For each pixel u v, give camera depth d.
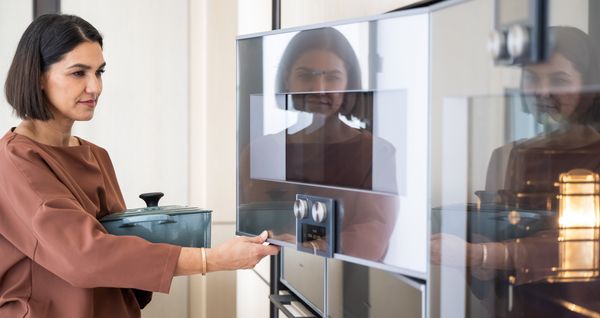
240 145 1.54
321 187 1.31
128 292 1.66
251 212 1.52
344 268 1.51
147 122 3.40
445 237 1.08
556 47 0.91
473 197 1.04
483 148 1.01
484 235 1.05
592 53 0.89
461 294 1.08
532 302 0.99
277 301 1.85
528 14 0.93
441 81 1.05
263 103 1.45
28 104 1.55
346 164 1.25
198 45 3.42
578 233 0.92
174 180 3.43
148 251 1.48
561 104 0.91
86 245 1.44
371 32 1.17
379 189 1.18
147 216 1.60
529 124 0.95
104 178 1.75
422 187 1.09
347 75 1.23
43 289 1.53
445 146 1.05
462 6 1.01
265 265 2.48
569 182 0.92
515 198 0.99
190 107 3.44
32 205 1.46
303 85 1.33
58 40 1.54
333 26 1.25
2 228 1.50
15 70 1.56
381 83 1.16
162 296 3.41
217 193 3.40
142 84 3.39
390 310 1.30
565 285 0.94
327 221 1.29
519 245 1.00
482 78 1.00
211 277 3.42
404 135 1.12
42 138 1.60
